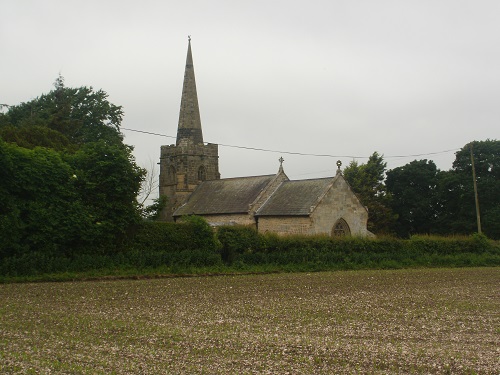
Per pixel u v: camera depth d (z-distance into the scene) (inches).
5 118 3063.5
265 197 2600.9
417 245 2284.7
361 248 2145.7
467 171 3508.9
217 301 1126.4
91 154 1712.6
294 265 1957.4
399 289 1371.8
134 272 1636.3
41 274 1486.2
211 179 3208.7
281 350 680.4
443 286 1450.5
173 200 3159.5
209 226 1930.4
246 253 1919.3
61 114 2871.6
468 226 3366.1
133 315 934.4
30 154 1566.2
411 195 3752.5
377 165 4015.8
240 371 585.6
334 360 634.8
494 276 1754.4
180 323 860.6
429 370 599.2
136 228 1756.9
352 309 1023.0
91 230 1599.4
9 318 888.3
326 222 2361.0
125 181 1710.1
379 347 698.2
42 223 1524.4
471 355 660.1
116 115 3228.3
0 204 1470.2
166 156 3243.1
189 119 3245.6
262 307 1043.3
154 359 633.6
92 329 802.8
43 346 692.1
